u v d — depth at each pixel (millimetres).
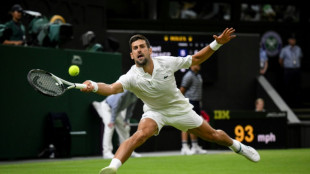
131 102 29062
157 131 15070
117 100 28469
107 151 29406
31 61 28625
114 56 32844
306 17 46906
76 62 30578
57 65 29688
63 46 33656
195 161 24766
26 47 28438
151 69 14625
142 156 29406
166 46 37812
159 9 42688
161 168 21109
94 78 31547
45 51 29219
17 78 28047
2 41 28469
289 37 46375
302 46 46906
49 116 29094
